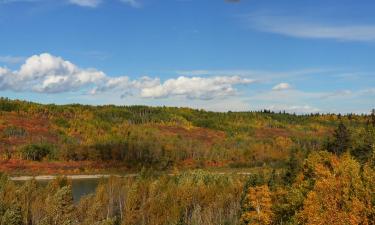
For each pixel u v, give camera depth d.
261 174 94.12
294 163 87.44
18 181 183.25
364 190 46.69
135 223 92.62
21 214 83.81
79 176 199.62
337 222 45.41
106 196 100.88
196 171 134.88
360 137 104.12
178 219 87.38
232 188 106.94
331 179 51.97
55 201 86.56
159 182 112.50
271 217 63.84
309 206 50.38
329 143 102.12
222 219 92.56
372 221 44.22
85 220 85.88
